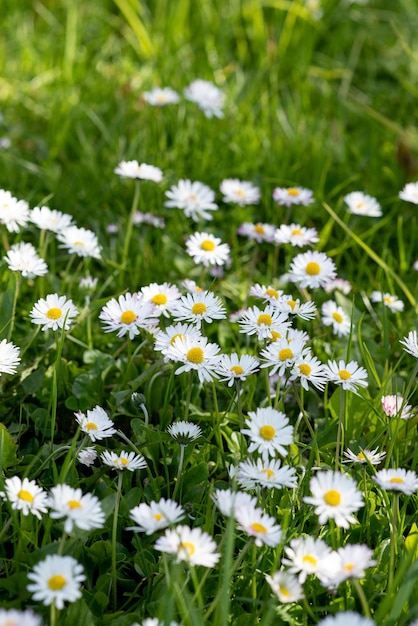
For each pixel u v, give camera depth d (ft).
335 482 2.68
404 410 3.01
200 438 2.93
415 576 2.61
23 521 2.76
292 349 2.89
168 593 2.57
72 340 3.20
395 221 3.76
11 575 2.72
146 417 2.94
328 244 3.65
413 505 2.93
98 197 3.72
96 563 2.79
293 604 2.71
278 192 3.46
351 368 2.90
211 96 3.81
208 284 3.47
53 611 2.56
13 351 2.93
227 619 2.63
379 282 3.49
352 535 2.85
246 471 2.73
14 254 3.07
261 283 3.45
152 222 3.55
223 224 3.72
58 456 2.90
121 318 2.97
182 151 3.89
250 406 3.09
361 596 2.62
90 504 2.66
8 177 3.76
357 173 3.90
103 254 3.48
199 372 2.85
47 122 4.09
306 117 4.13
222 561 2.74
